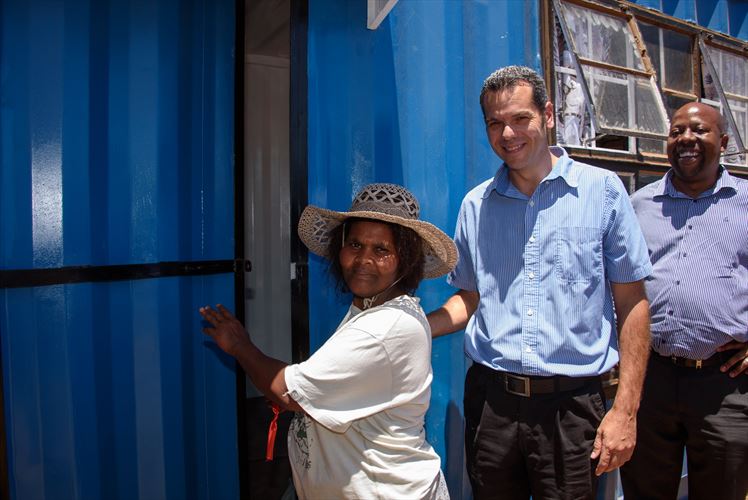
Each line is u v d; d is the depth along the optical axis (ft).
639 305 5.03
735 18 10.30
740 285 6.37
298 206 5.90
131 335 5.48
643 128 8.14
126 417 5.43
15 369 4.63
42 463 4.79
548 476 5.00
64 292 4.92
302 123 5.85
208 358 6.20
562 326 4.96
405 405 3.97
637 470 7.10
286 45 10.19
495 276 5.34
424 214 6.66
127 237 5.42
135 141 5.46
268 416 10.99
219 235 6.28
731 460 6.25
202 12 5.99
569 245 4.99
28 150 4.68
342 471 3.94
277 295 11.41
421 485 3.95
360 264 4.10
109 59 5.23
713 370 6.40
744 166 9.96
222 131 6.24
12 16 4.56
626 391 4.83
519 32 7.27
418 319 3.97
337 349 3.74
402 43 6.50
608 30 8.12
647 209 7.16
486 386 5.38
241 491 6.43
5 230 4.55
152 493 5.63
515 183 5.28
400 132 6.50
